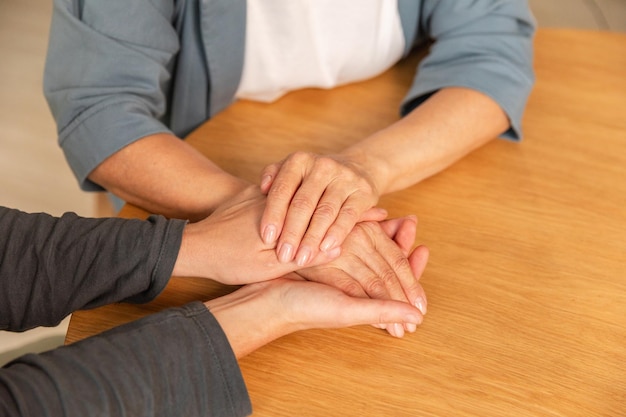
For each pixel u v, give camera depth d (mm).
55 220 1023
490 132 1218
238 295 1011
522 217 1132
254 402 938
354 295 1027
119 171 1129
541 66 1368
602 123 1273
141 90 1151
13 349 1319
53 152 1889
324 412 931
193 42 1216
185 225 1046
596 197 1161
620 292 1048
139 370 890
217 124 1254
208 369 920
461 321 1015
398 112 1291
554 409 937
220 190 1106
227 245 1028
